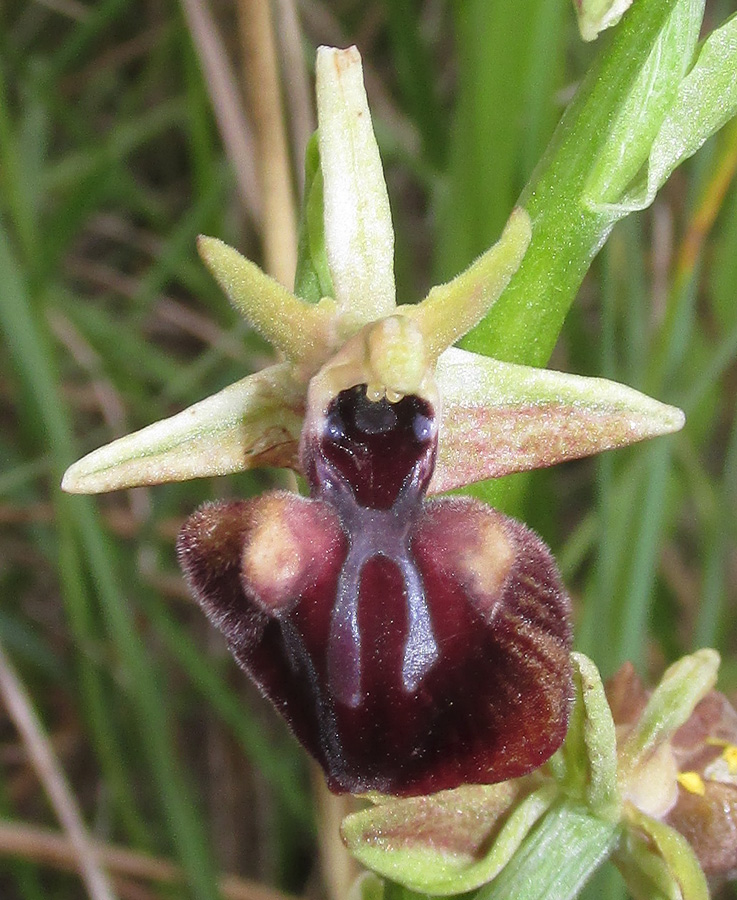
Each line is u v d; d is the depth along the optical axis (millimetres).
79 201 119
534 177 67
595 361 115
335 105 63
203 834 106
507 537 62
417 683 60
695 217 96
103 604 104
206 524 61
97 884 105
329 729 59
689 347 117
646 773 69
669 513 120
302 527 62
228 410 64
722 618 120
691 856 67
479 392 65
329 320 63
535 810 68
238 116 107
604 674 93
